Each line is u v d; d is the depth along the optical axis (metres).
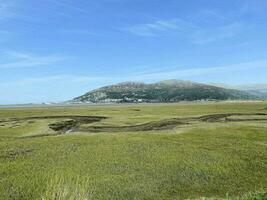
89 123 100.31
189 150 51.16
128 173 39.94
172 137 64.06
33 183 35.84
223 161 44.97
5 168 41.69
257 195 24.86
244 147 53.47
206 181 38.12
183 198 33.66
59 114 138.50
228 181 38.31
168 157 46.84
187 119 104.81
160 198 33.50
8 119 116.19
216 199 30.23
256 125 83.19
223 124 86.75
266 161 45.38
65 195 17.84
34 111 169.62
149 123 93.50
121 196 33.25
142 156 47.56
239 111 139.75
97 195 32.88
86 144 56.91
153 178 38.34
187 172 40.47
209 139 61.12
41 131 80.31
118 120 103.56
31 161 45.16
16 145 56.31
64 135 69.94
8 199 32.03
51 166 42.66
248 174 40.59
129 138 63.12
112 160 45.41
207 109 160.00
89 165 43.12
